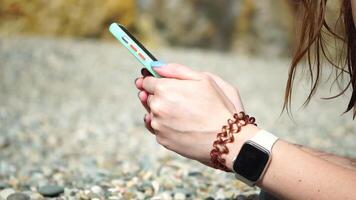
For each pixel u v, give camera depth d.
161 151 4.01
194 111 1.37
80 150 4.24
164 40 13.17
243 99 7.54
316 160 1.32
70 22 11.91
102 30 12.19
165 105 1.39
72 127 5.24
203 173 2.75
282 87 8.63
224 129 1.35
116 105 6.71
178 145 1.40
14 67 8.42
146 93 1.45
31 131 4.95
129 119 5.71
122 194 2.22
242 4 13.65
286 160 1.32
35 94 7.20
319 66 1.70
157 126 1.41
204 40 13.41
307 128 5.38
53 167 3.27
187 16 13.23
